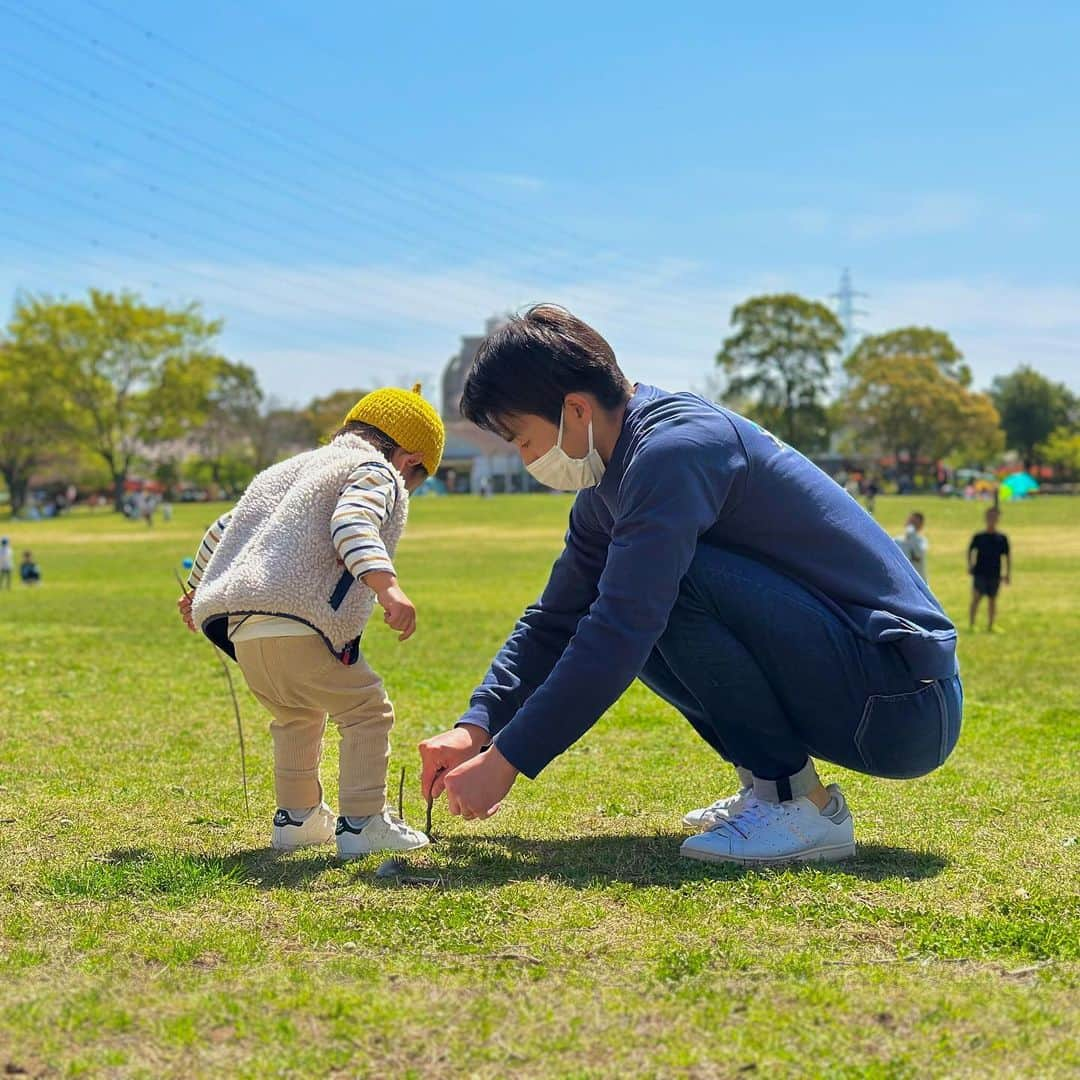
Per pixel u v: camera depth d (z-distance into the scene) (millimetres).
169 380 89625
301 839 4031
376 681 3932
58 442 93500
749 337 100062
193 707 7430
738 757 3846
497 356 3547
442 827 4332
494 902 3297
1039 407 119625
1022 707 8203
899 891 3455
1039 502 77750
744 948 2941
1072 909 3236
